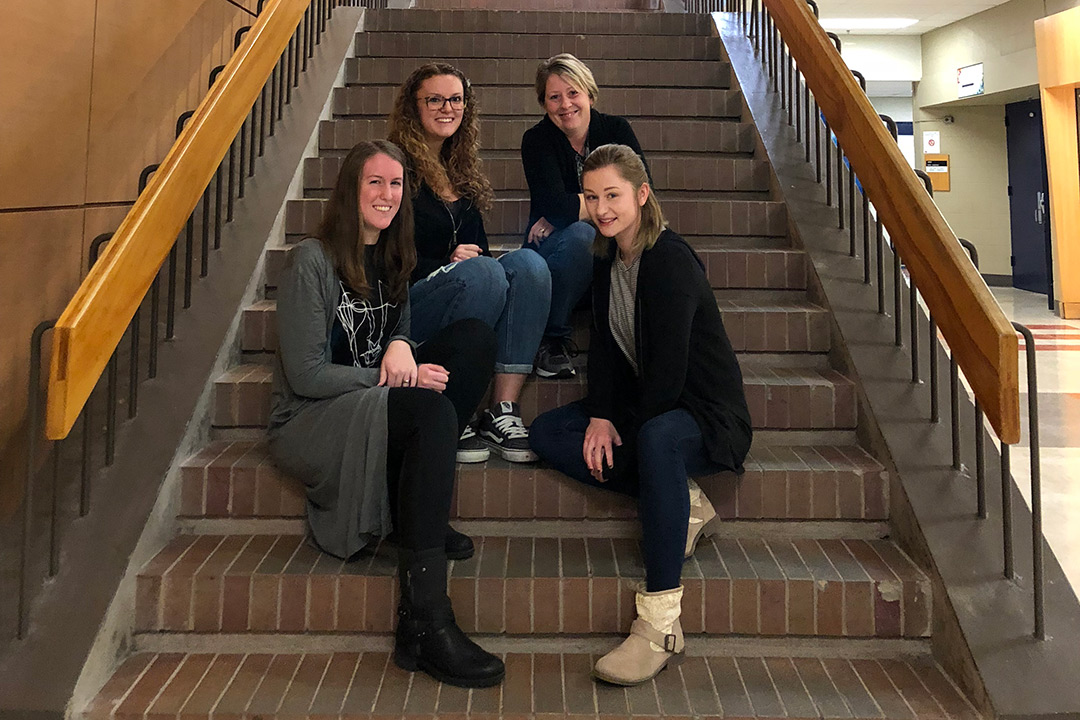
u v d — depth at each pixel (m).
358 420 1.42
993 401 1.26
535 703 1.27
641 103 3.22
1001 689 1.22
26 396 1.56
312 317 1.46
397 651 1.38
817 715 1.25
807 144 2.63
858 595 1.43
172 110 2.18
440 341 1.61
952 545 1.44
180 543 1.56
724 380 1.52
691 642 1.46
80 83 1.73
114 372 1.50
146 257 1.41
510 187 2.80
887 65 8.59
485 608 1.45
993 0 7.13
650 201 1.53
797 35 2.29
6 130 1.50
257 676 1.35
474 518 1.65
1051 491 2.22
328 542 1.48
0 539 1.39
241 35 2.27
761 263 2.26
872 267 2.17
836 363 1.99
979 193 8.49
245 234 2.17
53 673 1.21
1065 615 1.33
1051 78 6.25
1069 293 6.24
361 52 3.62
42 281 1.61
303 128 2.75
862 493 1.63
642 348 1.53
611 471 1.53
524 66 3.44
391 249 1.58
